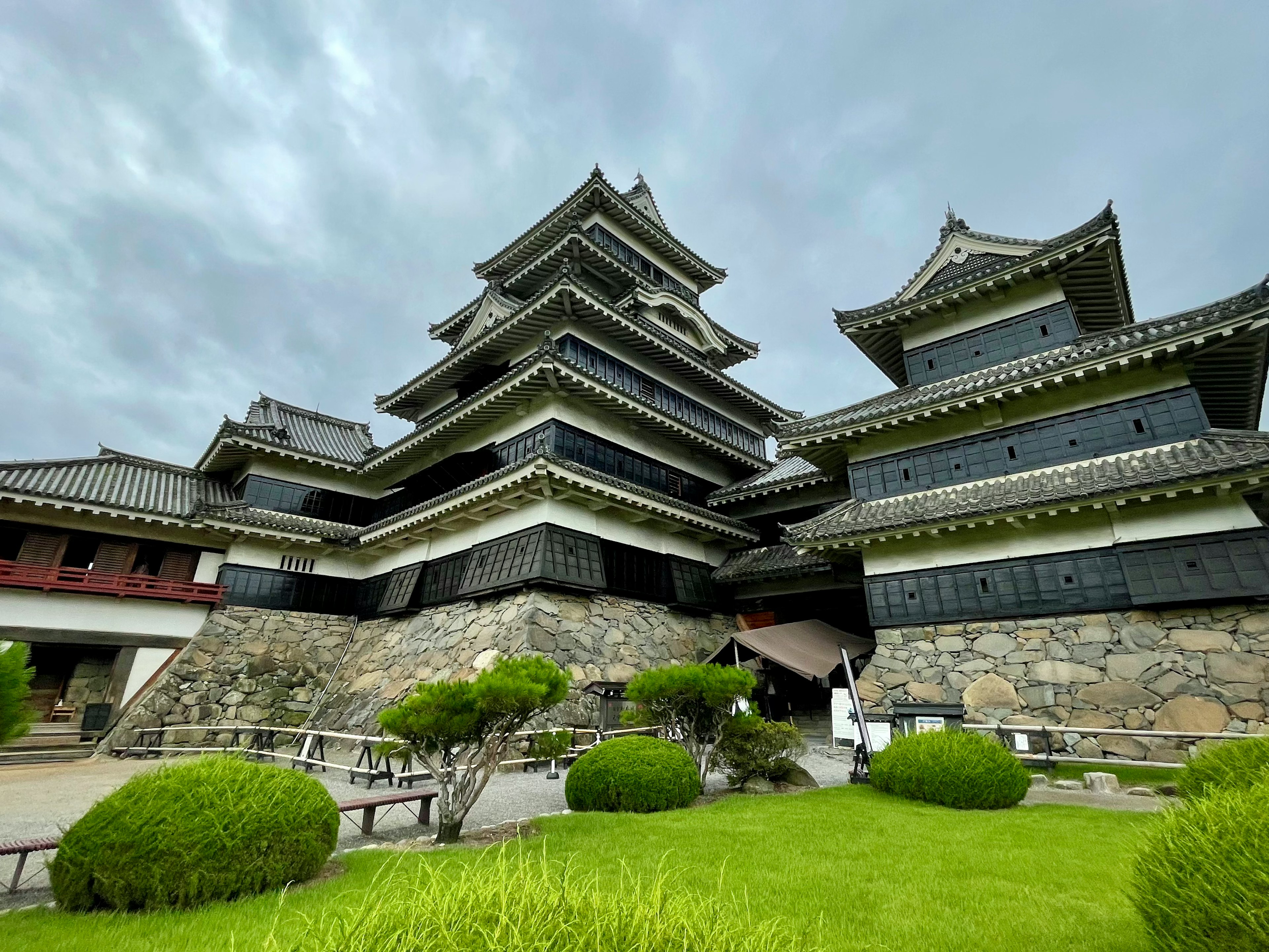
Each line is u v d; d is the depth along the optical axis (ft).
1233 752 20.08
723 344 92.22
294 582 70.74
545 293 62.03
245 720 60.18
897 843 19.66
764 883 15.85
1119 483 37.60
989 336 54.19
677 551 65.46
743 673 31.83
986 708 40.40
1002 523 43.09
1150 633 36.99
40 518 58.08
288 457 75.97
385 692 56.18
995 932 12.69
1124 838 19.83
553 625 49.98
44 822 26.91
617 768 26.91
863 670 47.62
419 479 72.95
